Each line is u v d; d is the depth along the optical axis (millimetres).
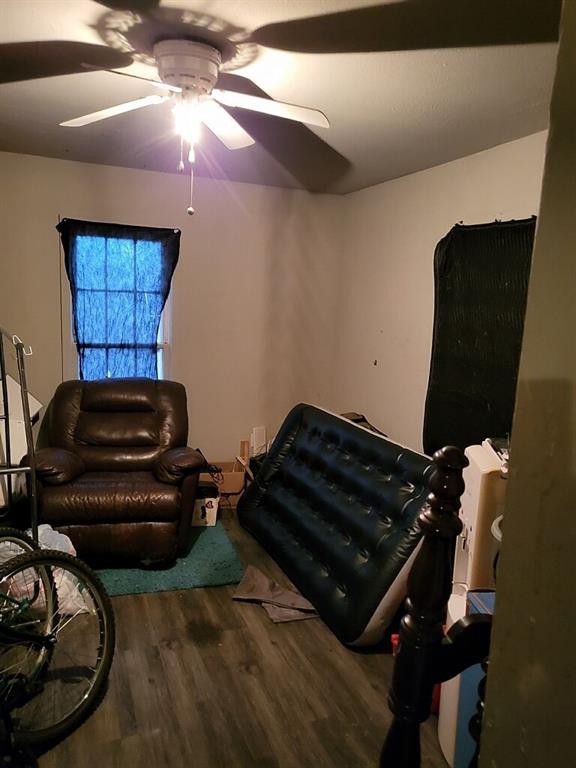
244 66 1958
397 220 3689
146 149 3279
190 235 4059
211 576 3061
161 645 2469
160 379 4164
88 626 2551
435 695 2125
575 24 482
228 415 4414
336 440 3271
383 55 1821
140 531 3021
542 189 528
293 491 3426
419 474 2602
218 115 2043
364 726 2062
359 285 4199
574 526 498
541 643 535
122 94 2338
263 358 4434
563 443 507
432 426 3248
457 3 1484
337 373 4570
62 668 2266
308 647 2512
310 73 1994
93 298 3867
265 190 4191
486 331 2834
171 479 3141
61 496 2938
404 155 3061
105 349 3961
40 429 3908
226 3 1536
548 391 522
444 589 980
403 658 1002
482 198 2936
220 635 2564
